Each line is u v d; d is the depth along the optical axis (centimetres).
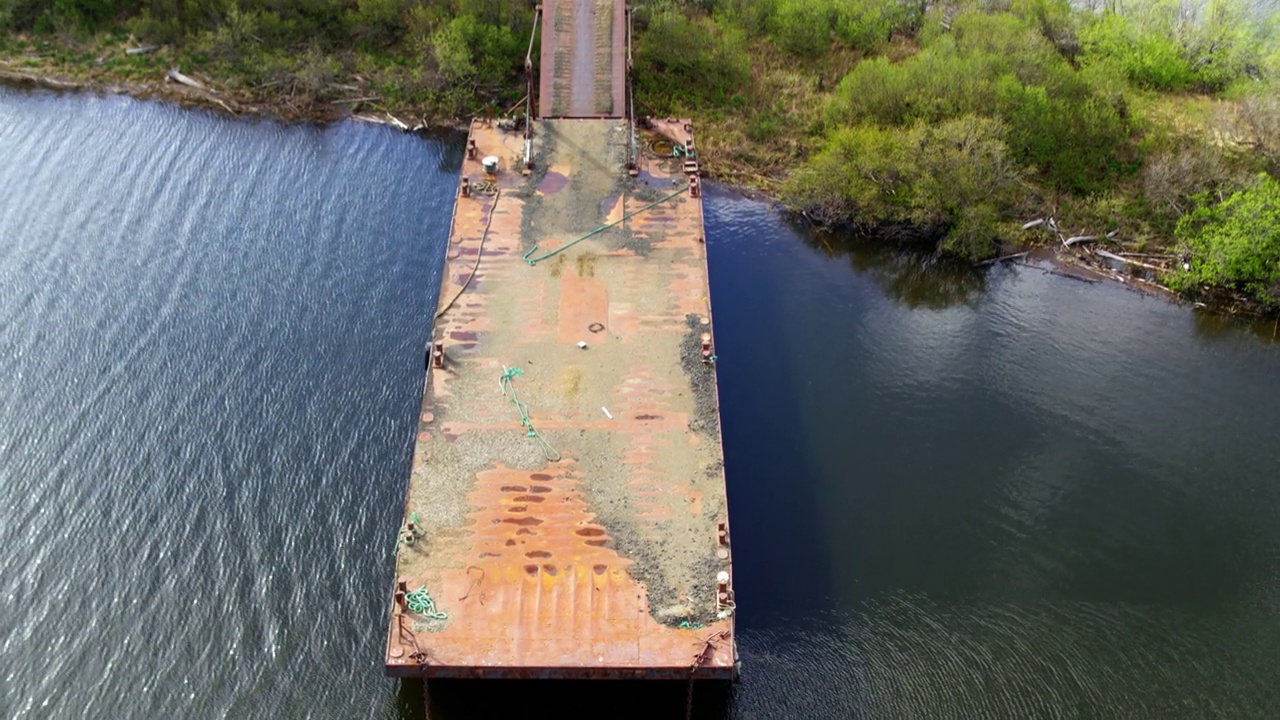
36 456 2539
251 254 3259
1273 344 3103
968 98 3878
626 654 1812
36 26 4528
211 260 3225
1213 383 2945
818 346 3052
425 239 3372
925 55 4112
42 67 4347
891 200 3588
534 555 1967
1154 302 3272
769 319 3159
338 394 2739
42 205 3456
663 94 4241
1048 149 3784
